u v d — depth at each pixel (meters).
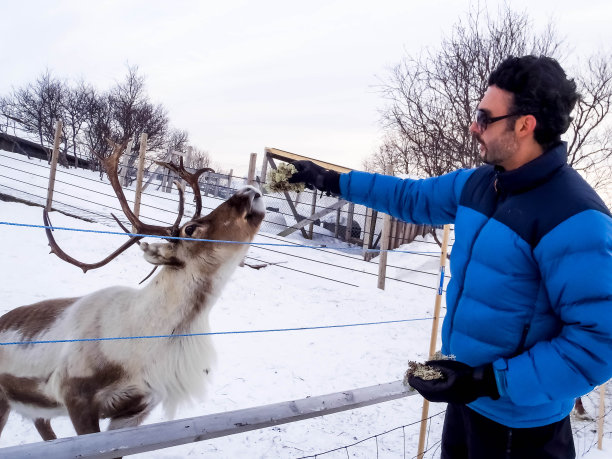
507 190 1.49
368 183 2.13
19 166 18.20
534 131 1.42
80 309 2.98
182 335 2.86
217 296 3.00
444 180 1.96
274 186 2.23
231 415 1.82
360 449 4.05
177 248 2.85
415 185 2.06
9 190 11.78
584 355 1.21
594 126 10.92
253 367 5.50
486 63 11.43
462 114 11.70
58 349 2.90
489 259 1.48
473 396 1.32
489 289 1.47
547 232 1.33
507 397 1.51
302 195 14.42
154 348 2.78
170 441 1.68
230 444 3.94
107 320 2.87
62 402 2.90
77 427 2.80
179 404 2.95
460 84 11.79
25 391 3.07
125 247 3.05
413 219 2.09
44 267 7.88
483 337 1.49
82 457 1.52
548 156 1.40
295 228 12.73
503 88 1.43
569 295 1.26
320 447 4.04
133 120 27.05
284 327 7.00
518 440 1.54
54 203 11.57
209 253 2.90
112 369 2.78
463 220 1.66
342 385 5.29
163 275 2.84
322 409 2.03
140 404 2.86
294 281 9.38
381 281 9.66
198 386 2.96
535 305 1.41
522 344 1.43
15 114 28.36
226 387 4.92
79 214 11.01
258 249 11.27
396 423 4.59
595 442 4.23
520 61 1.42
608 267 1.22
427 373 1.35
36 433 3.94
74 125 27.09
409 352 6.50
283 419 1.92
